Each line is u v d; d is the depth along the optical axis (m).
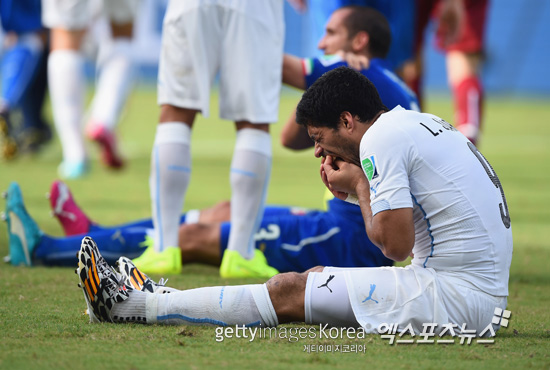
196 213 13.87
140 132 42.41
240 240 12.20
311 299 8.10
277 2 12.12
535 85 70.00
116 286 8.27
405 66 19.33
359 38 12.59
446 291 7.91
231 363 6.90
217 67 12.05
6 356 6.95
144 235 12.52
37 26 27.59
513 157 35.16
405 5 18.09
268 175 12.30
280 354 7.30
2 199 21.38
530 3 68.94
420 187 8.04
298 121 8.59
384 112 8.48
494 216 8.11
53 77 25.67
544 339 8.36
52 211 13.19
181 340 7.68
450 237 8.01
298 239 12.46
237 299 8.23
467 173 8.09
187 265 13.48
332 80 8.30
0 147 27.92
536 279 12.93
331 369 6.82
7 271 11.93
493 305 8.05
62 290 10.54
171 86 11.97
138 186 24.67
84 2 24.75
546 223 19.44
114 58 26.00
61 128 26.23
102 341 7.59
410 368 6.91
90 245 8.21
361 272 8.16
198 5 11.73
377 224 7.88
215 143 38.88
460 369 6.90
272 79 12.09
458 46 23.78
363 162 8.06
